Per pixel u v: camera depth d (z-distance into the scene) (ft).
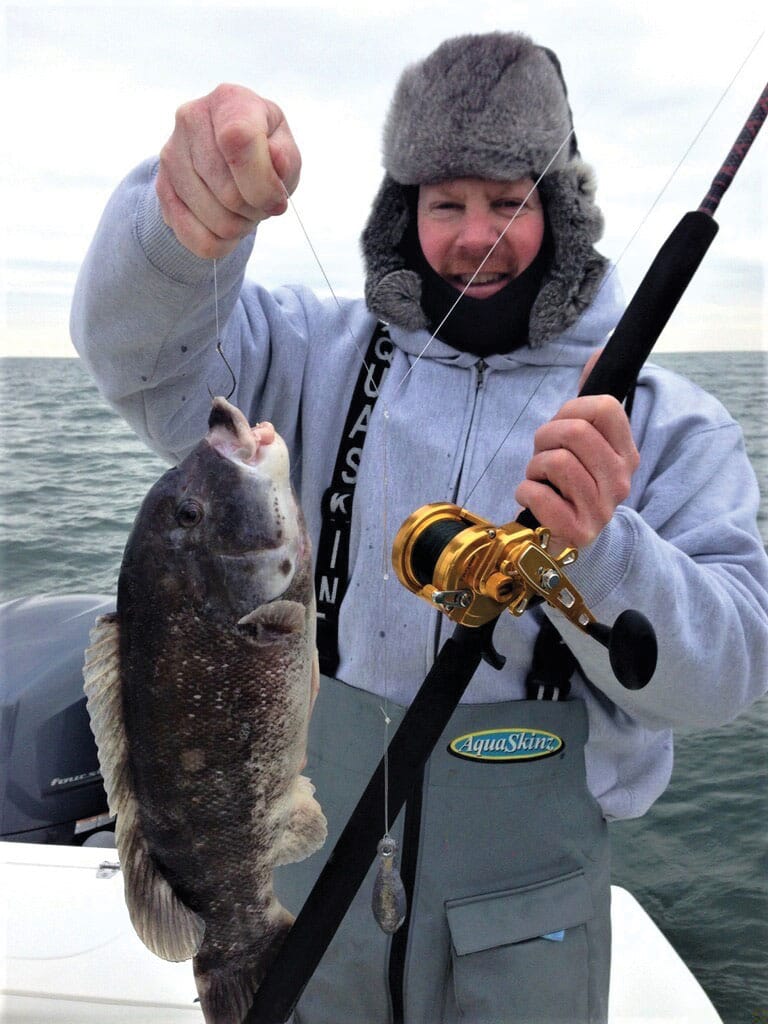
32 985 4.24
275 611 2.54
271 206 2.46
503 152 3.61
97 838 5.57
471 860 3.67
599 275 3.84
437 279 3.91
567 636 3.15
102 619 2.53
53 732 5.54
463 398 3.91
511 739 3.62
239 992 2.67
